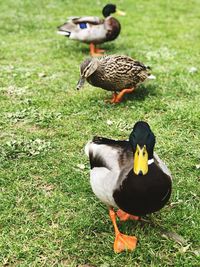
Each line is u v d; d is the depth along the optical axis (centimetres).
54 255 116
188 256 114
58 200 135
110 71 187
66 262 114
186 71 227
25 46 269
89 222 125
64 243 119
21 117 184
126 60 190
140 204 108
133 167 106
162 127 175
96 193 115
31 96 203
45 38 285
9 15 332
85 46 271
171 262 113
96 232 123
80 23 249
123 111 188
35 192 140
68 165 152
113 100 194
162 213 128
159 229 123
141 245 117
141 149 106
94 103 195
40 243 120
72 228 123
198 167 149
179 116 179
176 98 199
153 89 206
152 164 108
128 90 194
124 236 119
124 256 115
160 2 376
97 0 377
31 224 126
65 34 253
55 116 184
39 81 220
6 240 121
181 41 278
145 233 122
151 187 106
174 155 157
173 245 117
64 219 127
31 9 349
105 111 188
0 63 242
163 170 110
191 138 168
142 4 369
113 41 278
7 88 211
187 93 203
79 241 120
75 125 178
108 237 120
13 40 280
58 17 330
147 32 296
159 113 187
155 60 245
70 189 139
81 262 114
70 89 210
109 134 171
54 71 232
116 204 111
